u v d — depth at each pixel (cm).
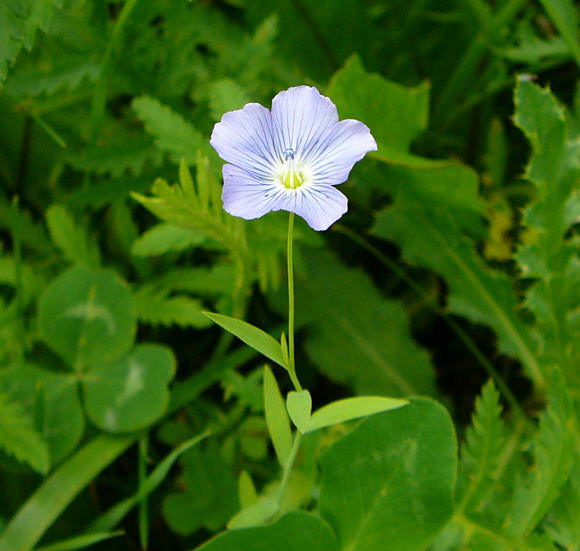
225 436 26
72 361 26
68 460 25
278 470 26
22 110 27
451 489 23
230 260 28
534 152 26
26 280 27
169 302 27
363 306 28
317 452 25
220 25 29
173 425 26
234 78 28
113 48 27
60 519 26
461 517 23
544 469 24
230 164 22
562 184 26
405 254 28
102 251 28
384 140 27
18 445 24
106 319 26
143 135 28
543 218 26
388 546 23
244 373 29
